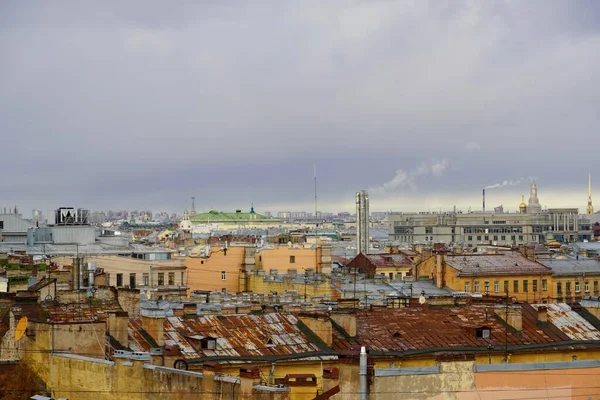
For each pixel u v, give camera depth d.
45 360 74.31
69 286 126.88
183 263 189.62
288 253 195.00
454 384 63.62
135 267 185.00
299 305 117.62
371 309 103.31
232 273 188.00
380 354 90.38
